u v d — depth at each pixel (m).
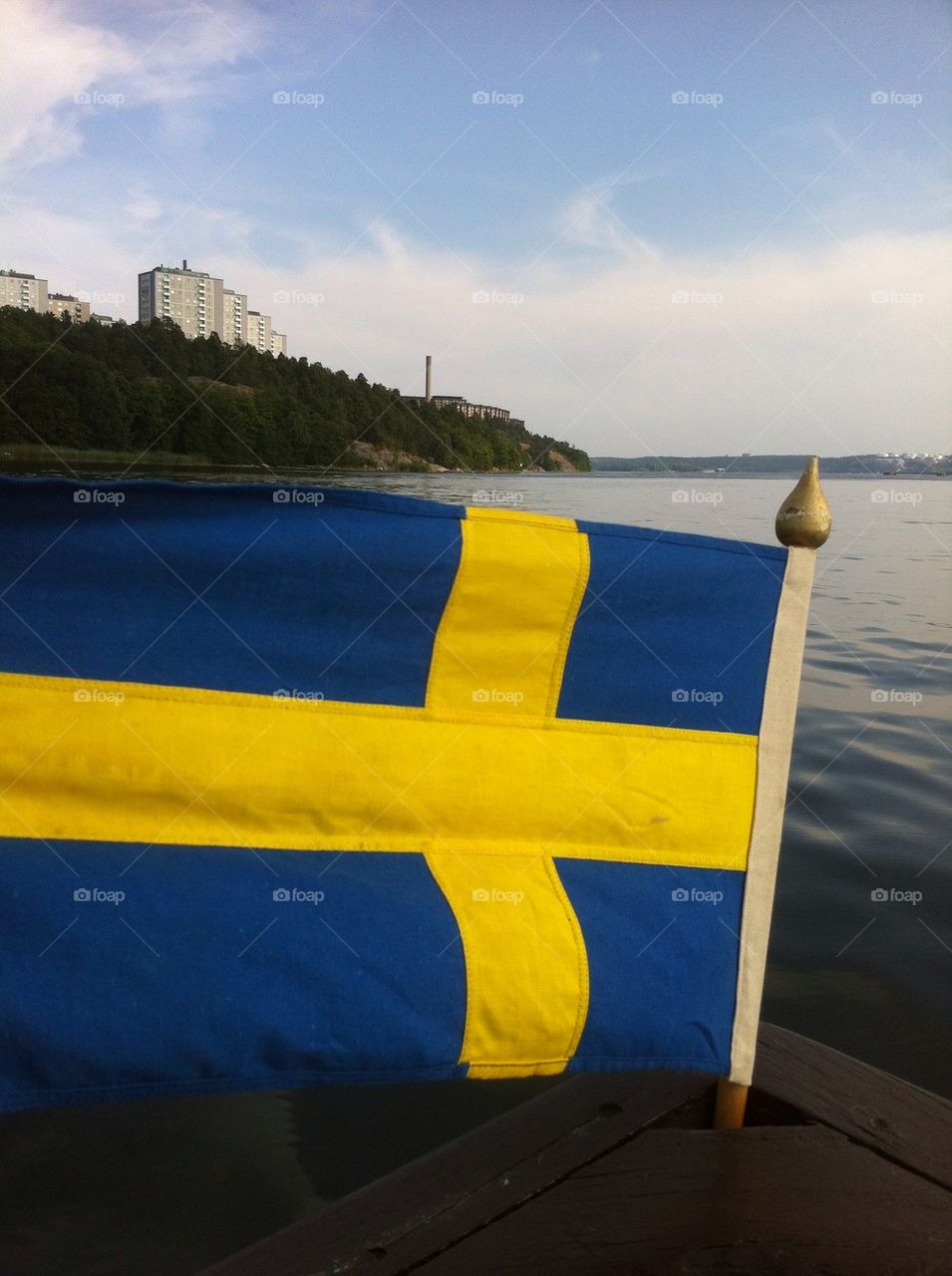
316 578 1.30
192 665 1.27
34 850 1.21
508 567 1.35
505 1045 1.34
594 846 1.43
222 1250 1.91
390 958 1.30
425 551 1.33
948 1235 1.37
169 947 1.22
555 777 1.41
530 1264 1.28
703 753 1.46
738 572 1.46
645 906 1.43
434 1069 1.32
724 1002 1.44
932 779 4.87
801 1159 1.50
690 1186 1.44
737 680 1.47
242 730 1.29
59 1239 1.92
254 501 1.28
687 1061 1.43
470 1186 1.42
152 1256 1.88
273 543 1.28
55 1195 2.05
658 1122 1.59
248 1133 2.30
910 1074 2.54
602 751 1.43
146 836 1.26
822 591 11.27
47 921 1.19
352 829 1.34
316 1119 2.37
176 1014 1.21
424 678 1.36
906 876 3.74
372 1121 2.37
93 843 1.23
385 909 1.32
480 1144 1.52
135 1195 2.06
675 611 1.44
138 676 1.25
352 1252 1.30
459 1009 1.32
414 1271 1.26
